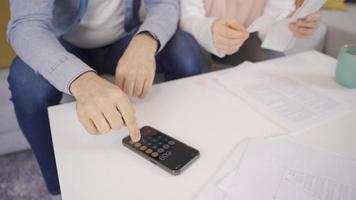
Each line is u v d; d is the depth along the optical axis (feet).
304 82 2.61
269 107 2.24
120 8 3.38
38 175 3.91
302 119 2.11
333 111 2.21
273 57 3.64
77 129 2.00
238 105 2.27
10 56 3.73
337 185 1.56
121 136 1.93
